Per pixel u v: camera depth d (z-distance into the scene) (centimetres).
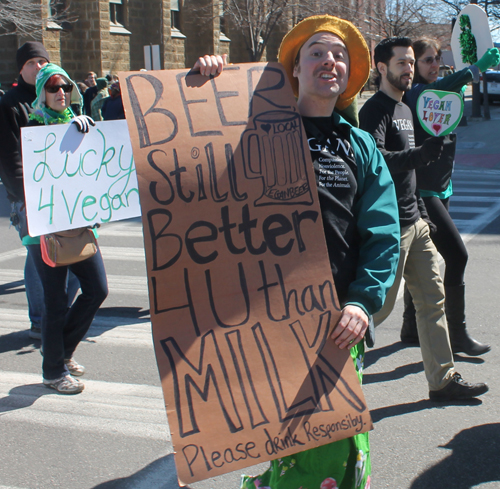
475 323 509
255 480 235
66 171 350
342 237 221
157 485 291
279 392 204
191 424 198
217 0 3131
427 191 407
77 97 405
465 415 355
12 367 433
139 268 710
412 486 289
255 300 207
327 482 216
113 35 2744
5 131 413
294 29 228
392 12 3152
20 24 2341
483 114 2558
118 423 349
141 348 470
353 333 207
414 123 406
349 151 228
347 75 229
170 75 215
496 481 292
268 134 215
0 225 963
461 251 420
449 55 1727
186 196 206
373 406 371
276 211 212
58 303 380
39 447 324
